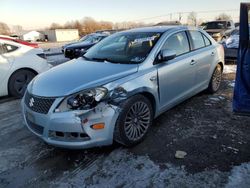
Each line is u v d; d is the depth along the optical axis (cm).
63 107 304
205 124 413
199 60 472
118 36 469
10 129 426
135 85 338
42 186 283
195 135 378
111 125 314
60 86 321
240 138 364
